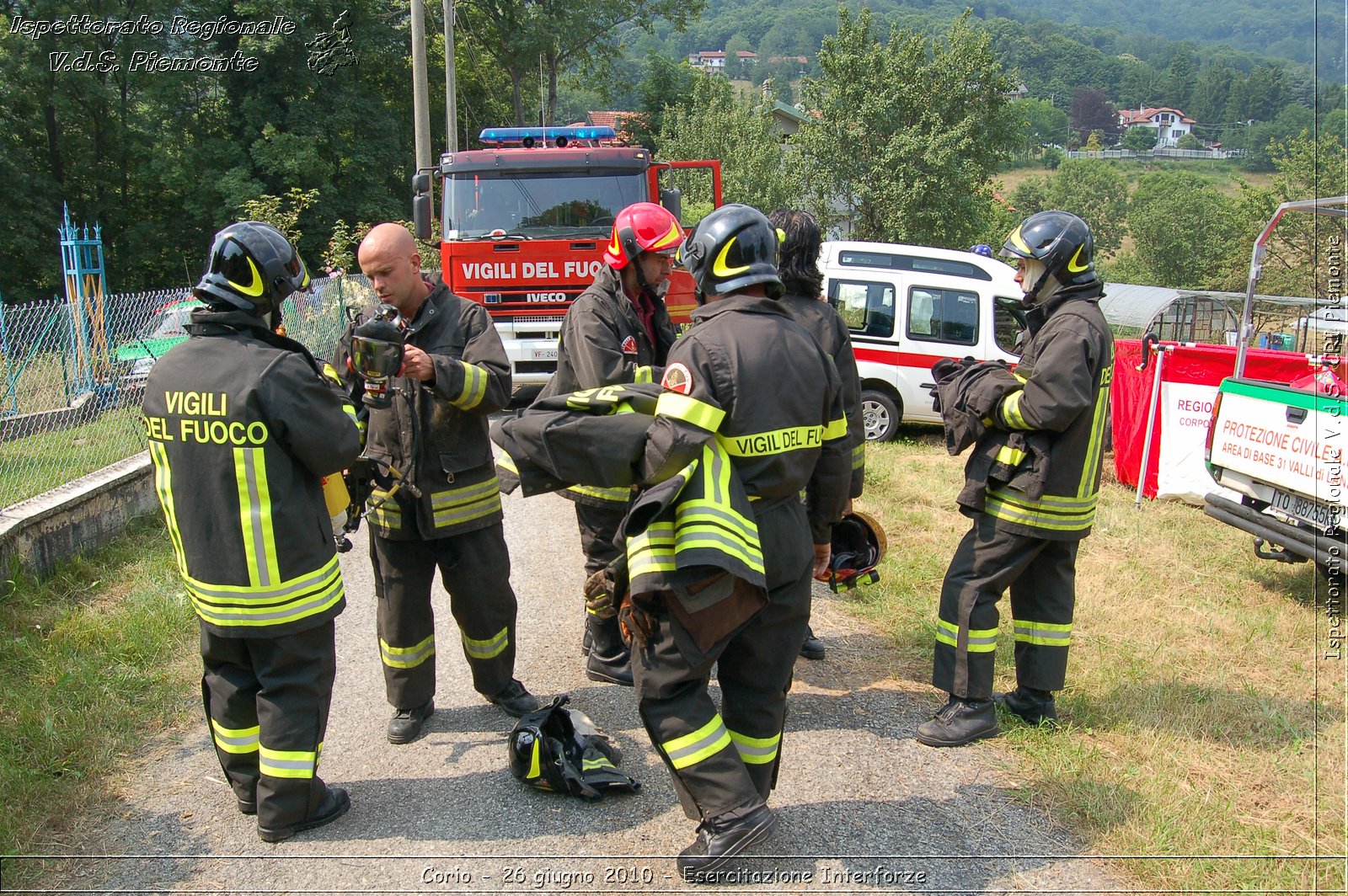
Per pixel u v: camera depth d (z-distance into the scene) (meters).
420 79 18.16
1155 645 5.11
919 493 8.12
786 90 81.25
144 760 3.92
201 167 31.28
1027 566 4.12
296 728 3.32
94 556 6.07
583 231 9.86
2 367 9.16
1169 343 8.33
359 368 3.39
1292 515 5.70
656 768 3.84
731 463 3.00
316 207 31.47
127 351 10.69
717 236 3.08
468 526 3.88
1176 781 3.73
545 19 39.91
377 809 3.57
